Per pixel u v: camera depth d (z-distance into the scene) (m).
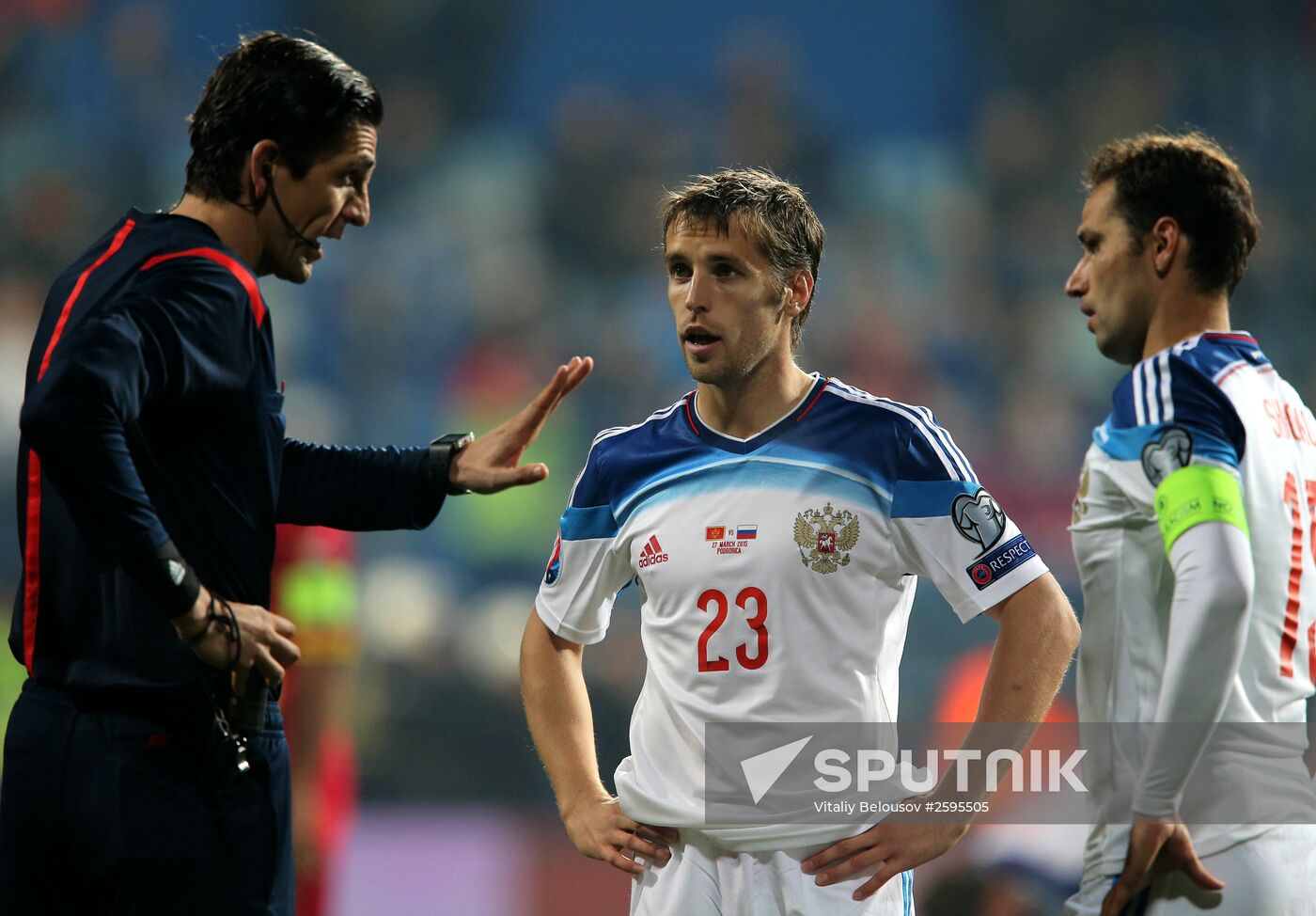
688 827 10.89
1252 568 10.02
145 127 50.53
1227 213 10.98
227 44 53.81
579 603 11.88
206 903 9.99
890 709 11.00
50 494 10.04
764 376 11.16
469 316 46.59
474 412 44.12
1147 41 57.56
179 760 9.95
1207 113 55.53
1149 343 11.20
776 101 56.16
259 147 10.48
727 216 10.78
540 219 50.81
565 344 46.28
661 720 11.16
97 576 9.94
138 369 9.26
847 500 10.87
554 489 40.75
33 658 10.18
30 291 44.12
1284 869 10.49
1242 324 49.47
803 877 10.71
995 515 10.85
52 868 10.02
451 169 53.50
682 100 57.88
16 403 38.47
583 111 54.81
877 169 56.47
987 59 59.06
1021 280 51.41
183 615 9.36
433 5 55.72
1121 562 10.91
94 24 52.06
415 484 11.90
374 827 25.52
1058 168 55.44
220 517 10.10
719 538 10.95
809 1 60.09
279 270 10.92
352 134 10.75
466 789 29.64
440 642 32.69
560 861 25.55
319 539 14.57
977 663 29.78
